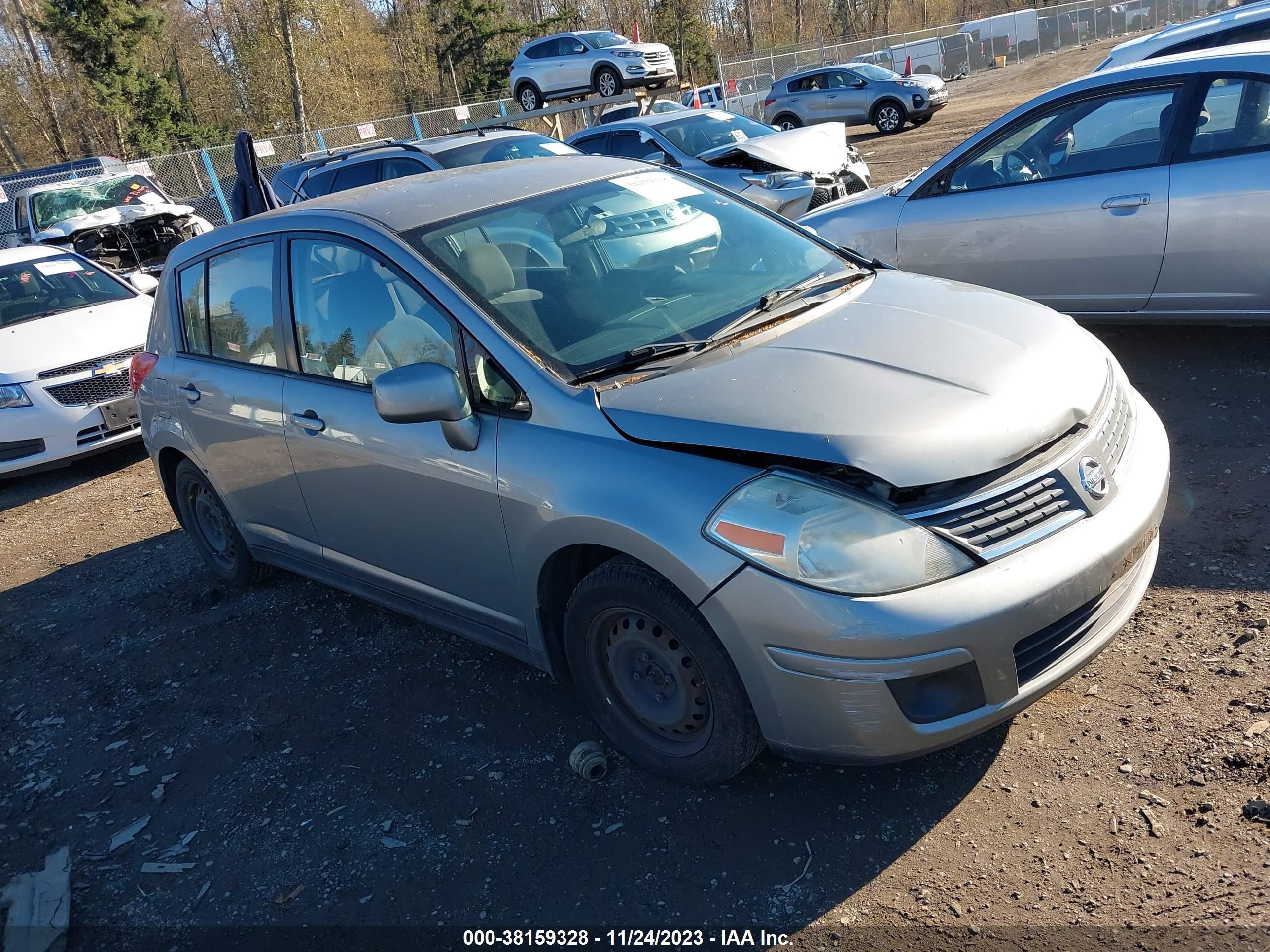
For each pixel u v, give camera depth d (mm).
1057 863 2424
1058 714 2934
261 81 46750
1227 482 4039
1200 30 7824
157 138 41781
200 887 2924
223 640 4484
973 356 2803
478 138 11172
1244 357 5301
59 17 39188
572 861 2740
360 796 3193
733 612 2451
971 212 5691
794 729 2504
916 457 2412
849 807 2736
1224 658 3004
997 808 2629
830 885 2496
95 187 14875
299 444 3715
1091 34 41281
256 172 9875
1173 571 3521
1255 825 2398
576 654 3006
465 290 3160
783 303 3297
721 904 2504
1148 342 5797
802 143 10320
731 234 3762
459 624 3531
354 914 2705
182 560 5559
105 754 3742
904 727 2375
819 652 2363
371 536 3646
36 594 5445
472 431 2996
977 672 2365
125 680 4289
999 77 34156
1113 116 5242
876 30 74250
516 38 52594
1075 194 5293
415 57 54594
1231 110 4852
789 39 75125
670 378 2867
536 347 3021
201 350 4367
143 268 13656
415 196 3662
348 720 3652
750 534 2426
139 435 7695
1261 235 4750
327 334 3621
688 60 52625
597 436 2766
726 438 2559
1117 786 2615
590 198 3715
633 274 3404
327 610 4582
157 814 3320
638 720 2957
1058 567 2428
